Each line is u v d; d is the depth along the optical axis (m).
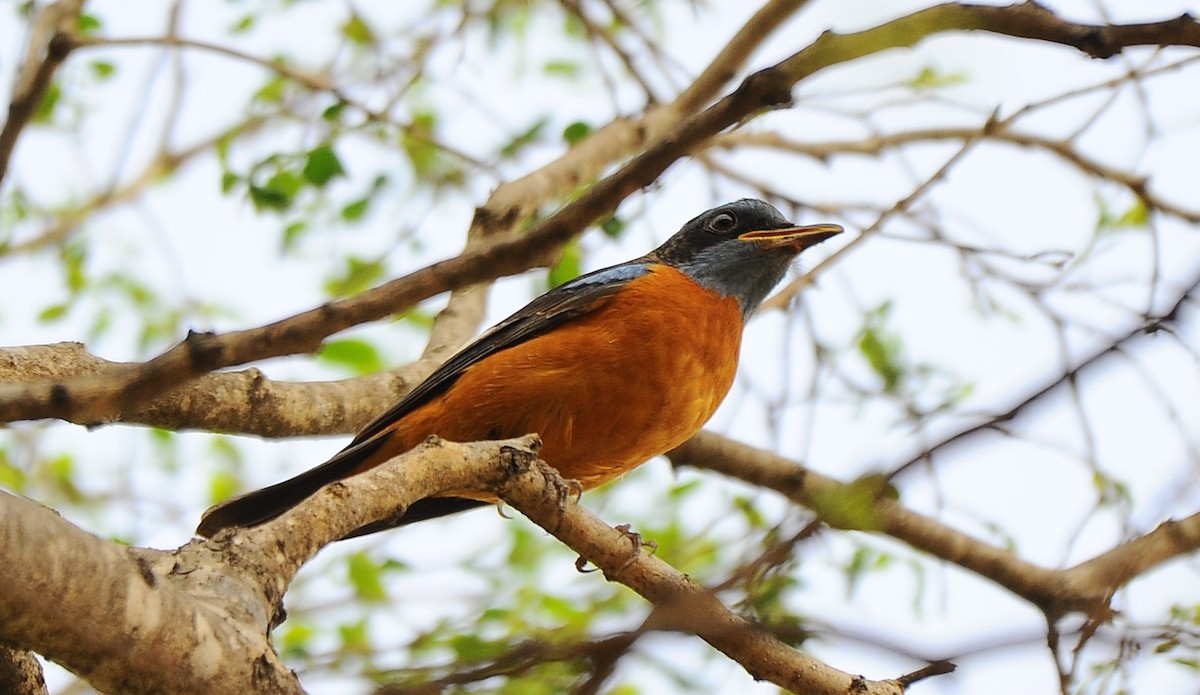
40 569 5.41
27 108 11.07
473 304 14.00
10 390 5.95
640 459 12.20
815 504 5.80
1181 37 7.03
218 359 6.24
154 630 5.86
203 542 7.16
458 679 5.98
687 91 14.43
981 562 11.83
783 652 8.70
